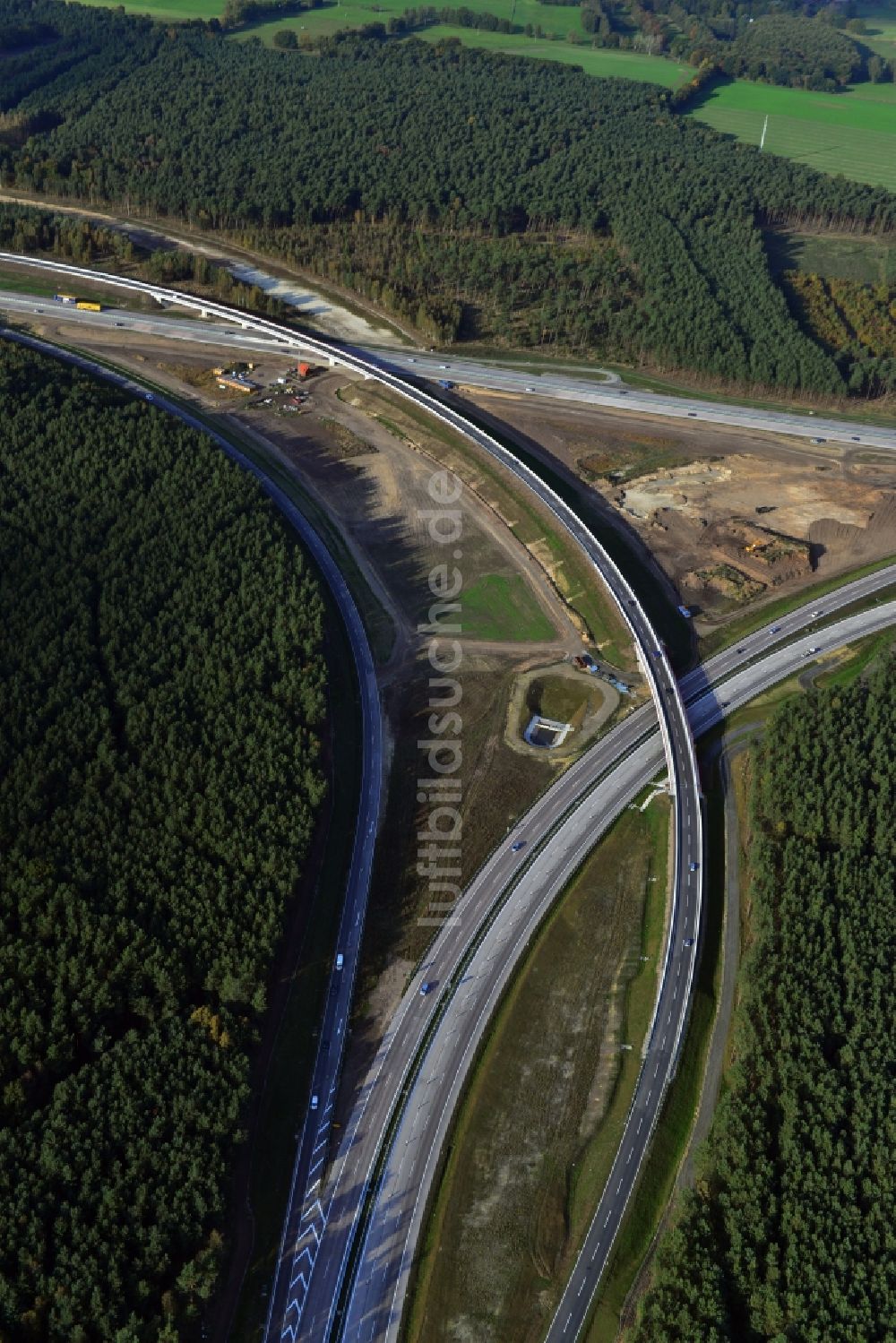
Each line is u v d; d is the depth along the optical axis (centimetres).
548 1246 13288
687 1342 11862
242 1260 12925
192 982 15188
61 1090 13462
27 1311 11519
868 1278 12456
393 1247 13225
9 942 15112
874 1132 13888
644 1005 16050
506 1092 14888
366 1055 15238
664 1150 14325
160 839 16850
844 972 15938
